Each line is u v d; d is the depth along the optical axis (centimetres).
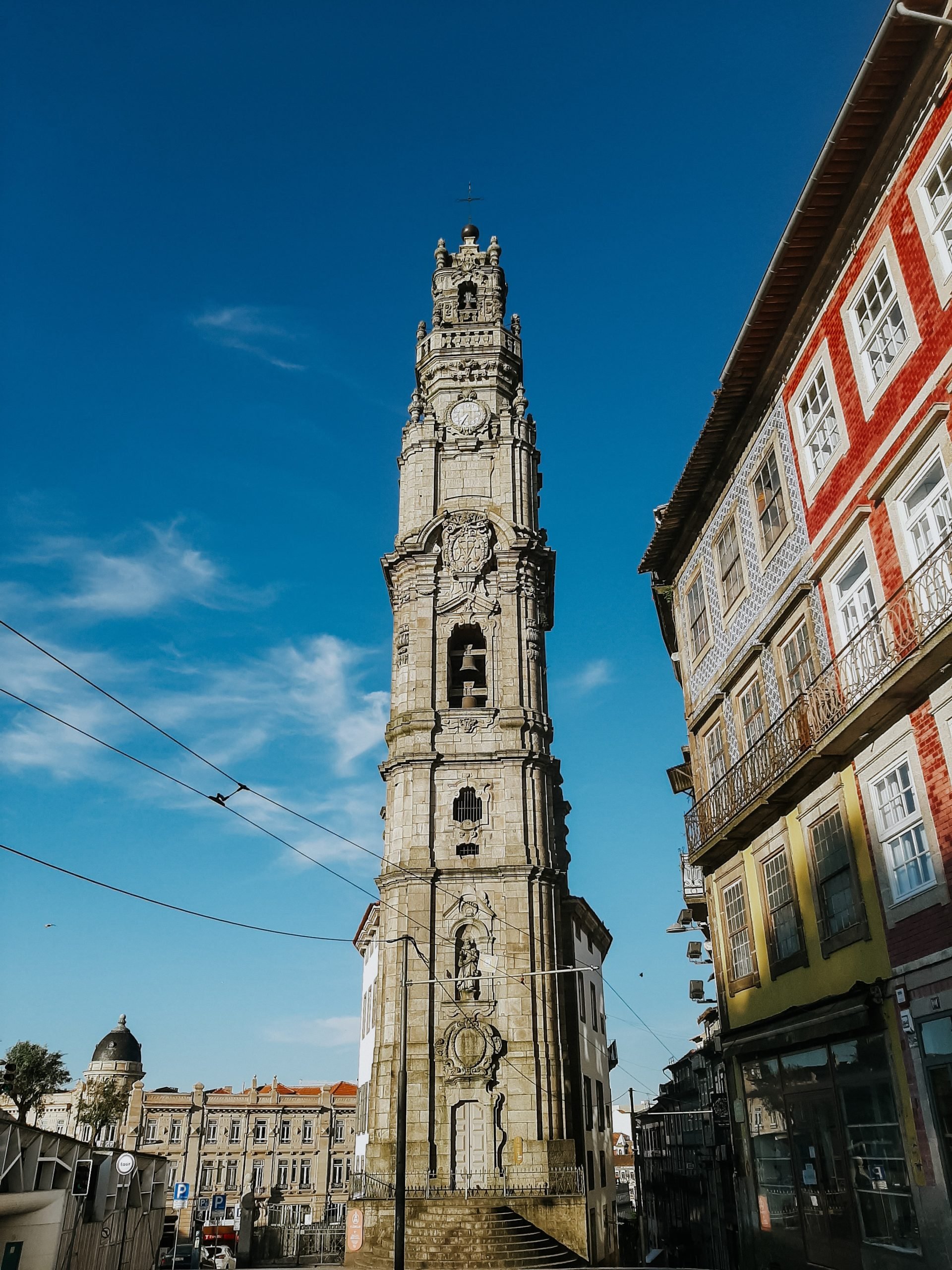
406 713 4053
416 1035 3534
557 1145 3441
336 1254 4175
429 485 4488
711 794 2142
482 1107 3462
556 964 3716
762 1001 1914
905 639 1413
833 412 1731
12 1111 6134
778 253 1720
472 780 3947
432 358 4822
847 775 1611
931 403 1428
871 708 1468
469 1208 3172
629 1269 2961
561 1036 3647
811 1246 1650
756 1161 1888
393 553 4344
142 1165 3034
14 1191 1989
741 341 1897
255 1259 4081
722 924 2147
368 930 5425
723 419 2098
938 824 1363
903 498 1498
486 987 3622
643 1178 7856
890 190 1536
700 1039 6128
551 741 4128
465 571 4272
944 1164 1301
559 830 4519
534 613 4300
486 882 3772
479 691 4144
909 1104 1386
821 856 1703
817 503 1772
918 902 1398
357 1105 5834
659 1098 6762
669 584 2631
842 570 1675
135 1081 8150
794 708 1770
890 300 1552
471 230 5259
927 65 1398
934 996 1337
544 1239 3112
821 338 1766
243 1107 7550
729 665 2169
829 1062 1616
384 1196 3328
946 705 1354
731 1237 4112
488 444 4581
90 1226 2345
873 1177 1470
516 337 5022
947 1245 1281
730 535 2195
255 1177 7362
